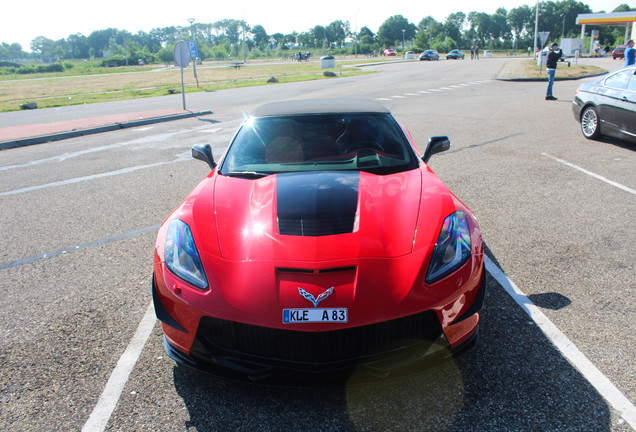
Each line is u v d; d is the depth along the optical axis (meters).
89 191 6.18
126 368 2.62
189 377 2.53
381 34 154.50
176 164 7.51
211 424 2.19
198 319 2.23
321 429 2.14
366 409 2.26
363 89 19.59
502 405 2.24
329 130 3.48
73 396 2.40
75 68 81.25
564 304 3.11
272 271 2.24
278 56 109.69
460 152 7.64
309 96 17.33
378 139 3.41
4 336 2.96
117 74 47.69
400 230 2.46
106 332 2.98
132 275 3.78
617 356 2.57
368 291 2.15
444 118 11.14
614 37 104.94
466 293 2.30
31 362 2.69
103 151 8.84
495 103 13.72
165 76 38.38
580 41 55.97
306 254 2.30
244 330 2.17
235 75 35.19
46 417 2.26
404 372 2.21
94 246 4.38
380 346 2.17
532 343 2.71
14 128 11.62
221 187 3.01
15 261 4.12
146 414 2.26
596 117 8.07
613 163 6.74
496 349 2.67
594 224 4.49
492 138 8.68
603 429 2.08
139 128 11.57
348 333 2.11
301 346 2.13
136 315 3.17
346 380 2.18
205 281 2.30
